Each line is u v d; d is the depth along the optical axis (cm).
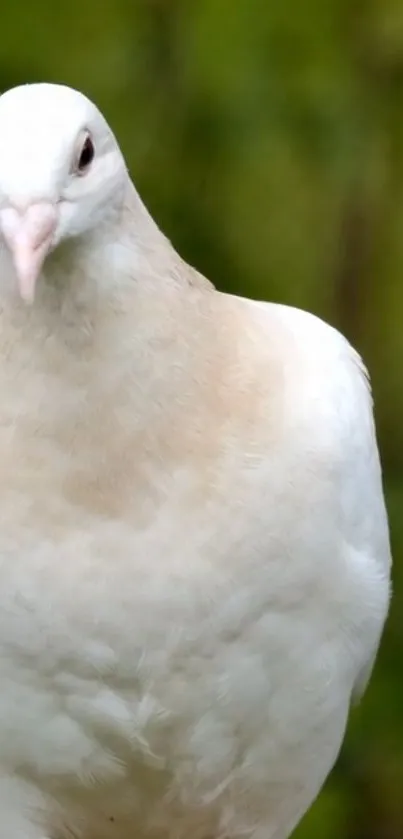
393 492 227
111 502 197
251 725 201
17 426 197
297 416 199
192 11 223
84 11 224
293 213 225
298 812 204
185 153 224
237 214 224
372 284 228
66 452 197
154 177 224
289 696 201
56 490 197
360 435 201
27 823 202
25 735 200
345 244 226
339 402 200
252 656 199
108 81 223
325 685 201
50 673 199
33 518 197
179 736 200
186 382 197
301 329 201
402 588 225
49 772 201
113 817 203
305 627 200
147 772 201
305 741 202
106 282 196
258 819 204
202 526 197
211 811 203
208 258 224
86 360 196
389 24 224
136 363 197
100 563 197
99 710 199
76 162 195
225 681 199
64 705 199
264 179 224
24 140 194
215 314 198
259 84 223
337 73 224
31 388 197
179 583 198
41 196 194
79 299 196
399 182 227
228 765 202
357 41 225
